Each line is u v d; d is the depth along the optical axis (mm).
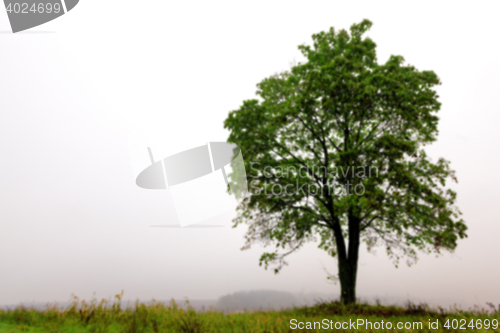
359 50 12984
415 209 10820
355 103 10984
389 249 12836
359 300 11516
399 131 11969
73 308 5312
